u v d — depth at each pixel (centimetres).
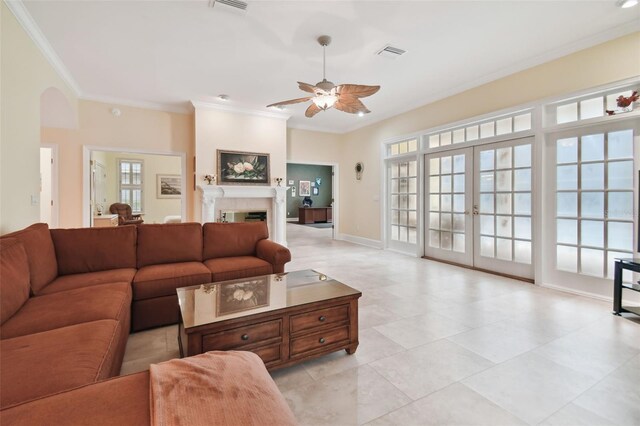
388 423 147
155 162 920
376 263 497
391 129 600
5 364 116
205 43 332
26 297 188
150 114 539
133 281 249
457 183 479
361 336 238
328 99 309
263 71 404
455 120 467
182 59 370
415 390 172
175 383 96
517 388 174
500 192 418
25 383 105
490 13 278
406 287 364
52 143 477
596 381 179
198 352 164
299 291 219
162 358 209
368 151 666
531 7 269
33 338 138
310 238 809
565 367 194
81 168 491
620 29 295
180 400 88
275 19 288
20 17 271
